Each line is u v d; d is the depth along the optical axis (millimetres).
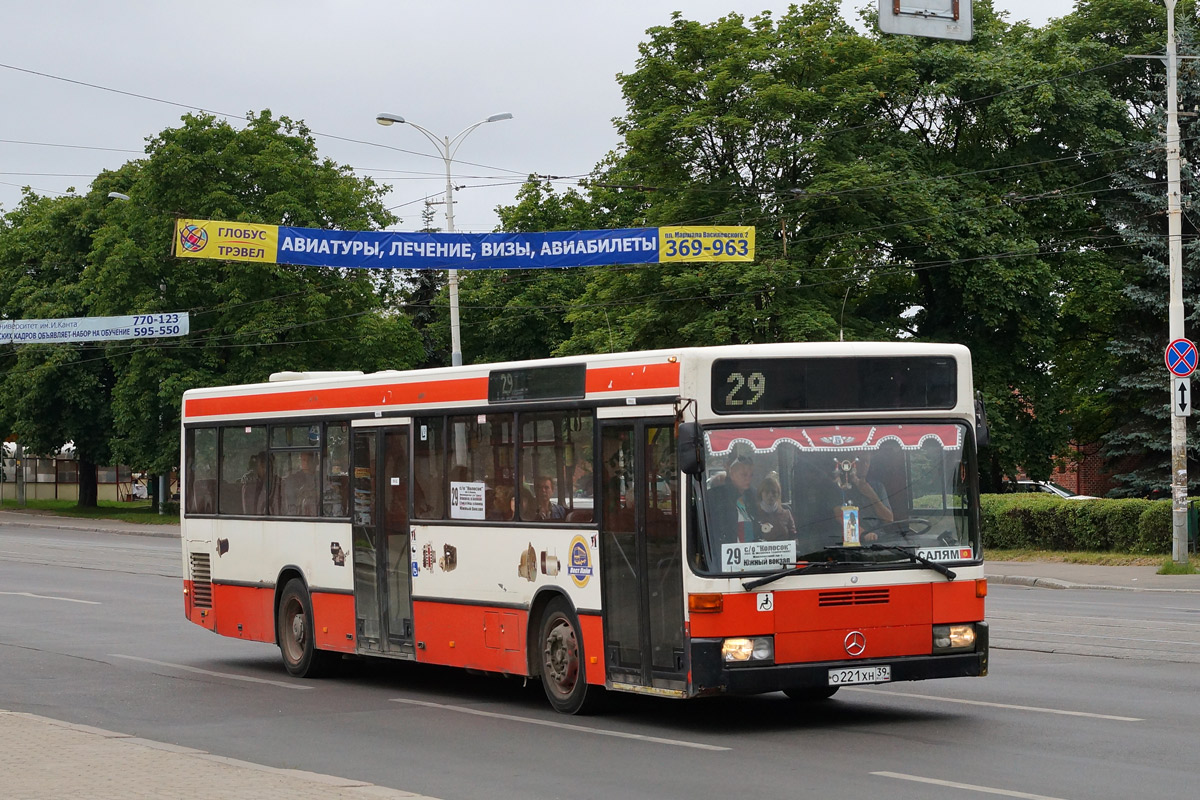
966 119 47625
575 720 12781
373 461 15578
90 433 69062
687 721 12523
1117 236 46562
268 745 11844
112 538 52062
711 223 43594
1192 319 43719
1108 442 45719
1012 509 34438
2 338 44688
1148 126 46469
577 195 67625
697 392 11531
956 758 10242
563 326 69000
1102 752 10312
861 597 11531
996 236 44406
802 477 11602
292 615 16969
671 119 44188
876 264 45719
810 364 11758
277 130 58250
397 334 60219
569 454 12898
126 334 43906
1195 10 48156
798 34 45000
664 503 11711
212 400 18547
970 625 11898
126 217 56281
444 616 14430
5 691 15562
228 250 31656
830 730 11758
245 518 17719
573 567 12773
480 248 33062
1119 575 28656
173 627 22453
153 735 12492
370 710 13922
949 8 13219
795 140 44375
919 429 12016
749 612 11242
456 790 9656
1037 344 46781
